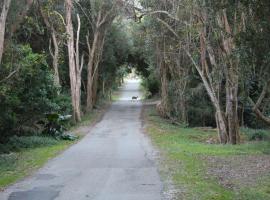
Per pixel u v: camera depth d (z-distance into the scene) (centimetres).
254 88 2261
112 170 1430
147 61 5234
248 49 1230
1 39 1519
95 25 4481
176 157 1691
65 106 3341
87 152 1916
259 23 1190
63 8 3775
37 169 1477
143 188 1134
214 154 1803
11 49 1944
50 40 3575
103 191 1110
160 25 3356
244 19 1317
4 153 2000
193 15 2369
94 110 4809
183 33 2741
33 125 2612
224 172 1386
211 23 2031
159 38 3572
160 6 3184
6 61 1927
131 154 1830
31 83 2297
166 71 4159
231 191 1100
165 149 1973
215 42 2173
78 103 3684
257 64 1282
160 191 1095
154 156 1752
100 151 1947
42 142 2309
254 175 1336
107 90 6625
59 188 1159
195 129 3319
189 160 1612
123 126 3281
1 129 2145
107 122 3616
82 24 4544
